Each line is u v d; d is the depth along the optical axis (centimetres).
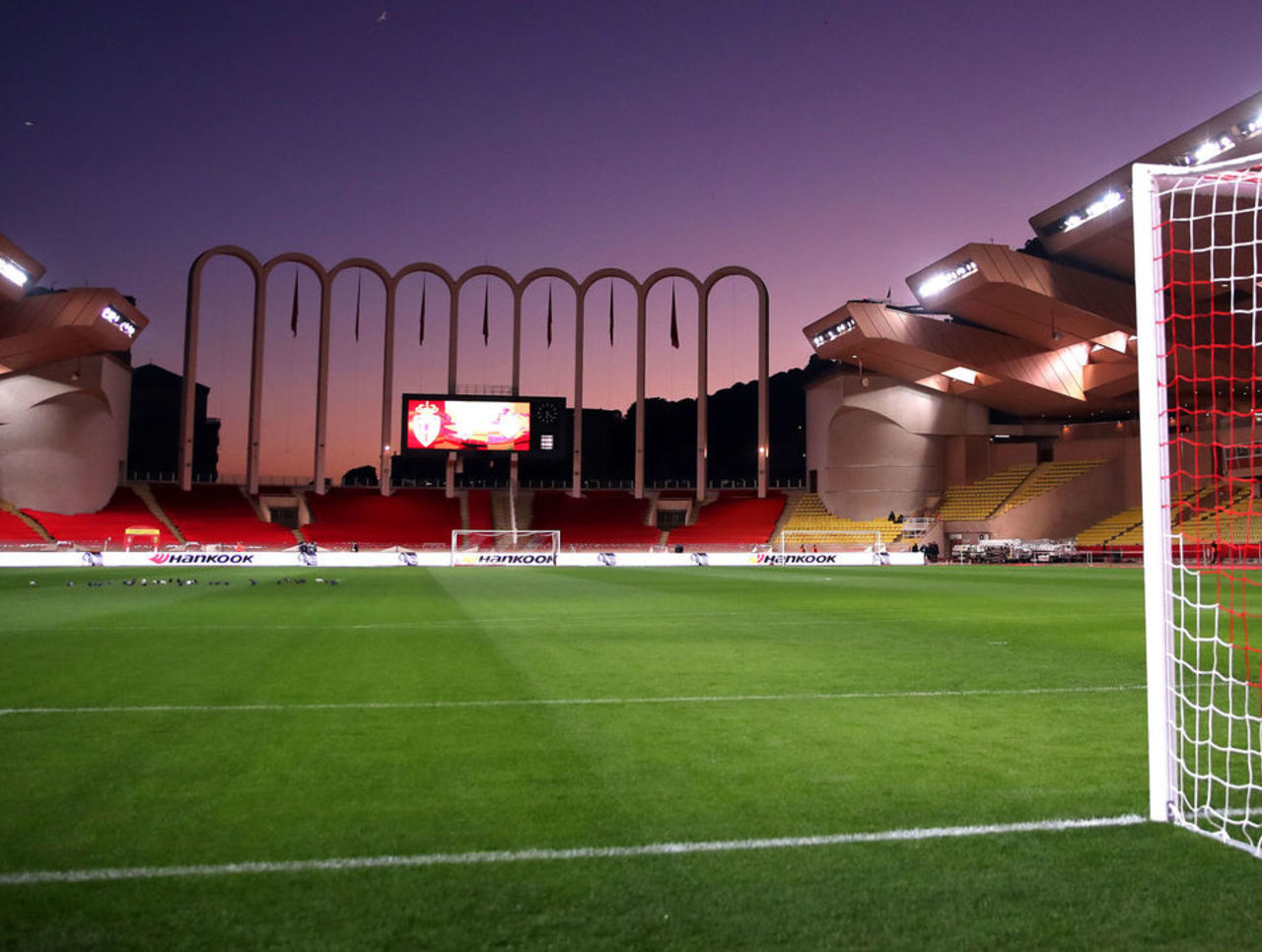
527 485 6838
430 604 1891
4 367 4556
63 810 475
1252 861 408
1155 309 510
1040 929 338
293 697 816
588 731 672
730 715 733
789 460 9831
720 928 338
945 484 5712
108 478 5425
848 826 452
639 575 3397
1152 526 491
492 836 437
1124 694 837
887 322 4734
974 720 713
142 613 1658
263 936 330
